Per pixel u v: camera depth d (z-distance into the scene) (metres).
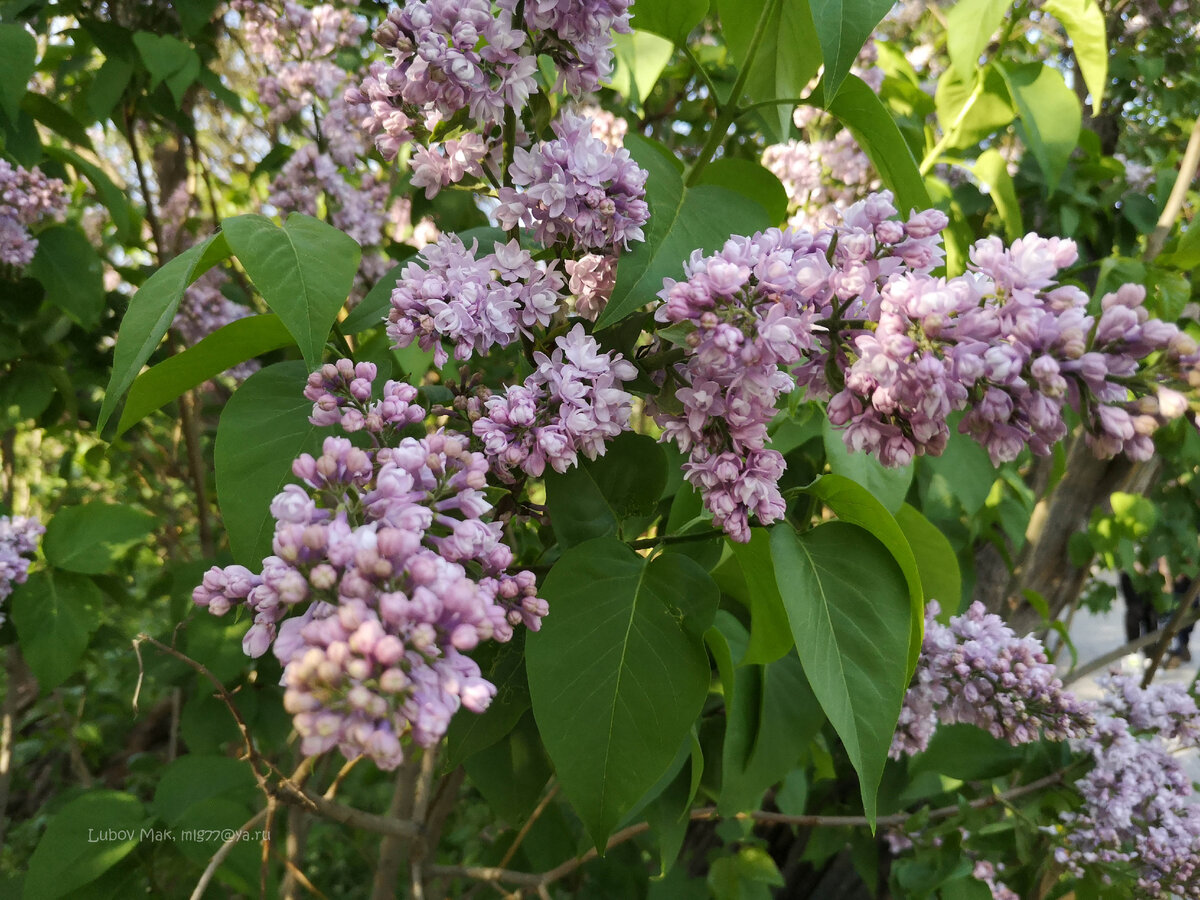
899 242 0.28
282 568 0.23
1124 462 0.78
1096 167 0.78
